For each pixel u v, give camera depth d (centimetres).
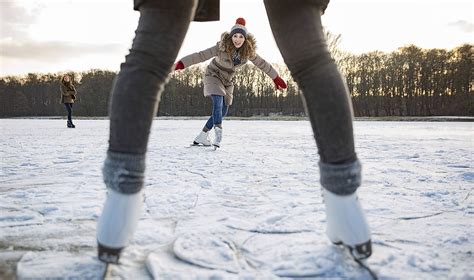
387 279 127
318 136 131
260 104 5406
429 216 204
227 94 607
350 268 134
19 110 6216
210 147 618
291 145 672
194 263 139
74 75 6056
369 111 5162
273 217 198
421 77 5062
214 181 309
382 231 177
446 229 180
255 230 177
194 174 343
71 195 251
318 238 162
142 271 134
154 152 532
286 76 4972
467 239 166
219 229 179
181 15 129
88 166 393
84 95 6003
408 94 5112
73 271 133
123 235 128
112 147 127
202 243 156
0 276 130
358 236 130
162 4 127
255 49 555
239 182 306
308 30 129
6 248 156
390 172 363
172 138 836
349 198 131
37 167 385
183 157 473
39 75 6284
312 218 196
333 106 127
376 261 139
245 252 150
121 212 127
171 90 5569
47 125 1773
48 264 138
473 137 942
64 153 523
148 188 277
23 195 250
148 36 127
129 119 125
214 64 587
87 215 203
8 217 197
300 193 264
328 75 128
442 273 132
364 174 351
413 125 2034
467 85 4912
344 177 129
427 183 305
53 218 197
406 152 557
